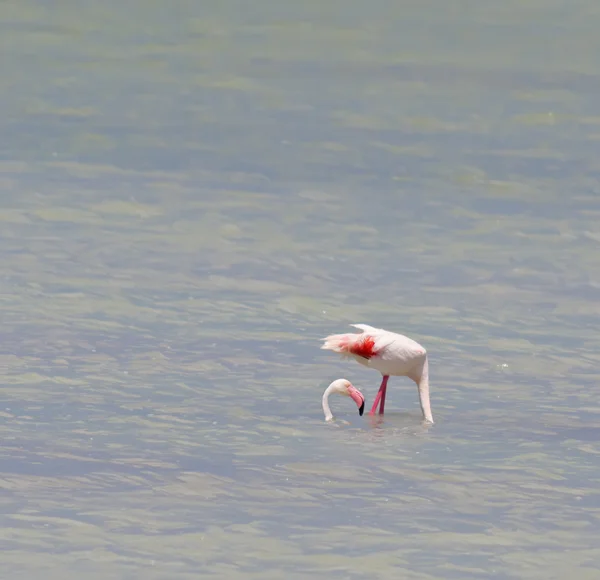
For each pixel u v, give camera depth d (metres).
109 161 49.94
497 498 20.02
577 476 21.16
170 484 20.06
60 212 41.44
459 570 17.27
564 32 83.12
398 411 24.62
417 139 56.28
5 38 76.62
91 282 33.38
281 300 32.59
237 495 19.69
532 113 62.25
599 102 65.12
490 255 38.25
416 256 37.84
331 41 79.06
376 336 24.03
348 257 37.41
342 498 19.77
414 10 89.19
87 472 20.44
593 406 25.27
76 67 70.19
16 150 51.16
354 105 63.09
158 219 41.16
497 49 77.81
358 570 17.14
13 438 21.97
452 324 31.03
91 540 17.78
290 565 17.23
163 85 66.75
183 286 33.50
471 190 47.38
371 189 47.03
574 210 44.56
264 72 70.31
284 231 40.31
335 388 23.78
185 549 17.59
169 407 24.09
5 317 29.80
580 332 30.61
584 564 17.58
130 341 28.42
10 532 17.91
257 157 51.84
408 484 20.50
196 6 87.81
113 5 87.12
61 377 25.62
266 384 25.92
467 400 25.45
